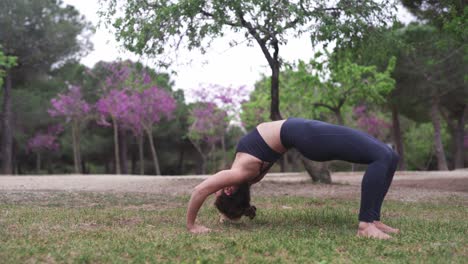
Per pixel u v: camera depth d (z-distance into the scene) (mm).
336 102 20344
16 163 40906
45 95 34406
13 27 27703
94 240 4438
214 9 10242
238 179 5168
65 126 37188
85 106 31375
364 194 4914
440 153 27594
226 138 43938
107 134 39594
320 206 7707
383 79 20469
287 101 24766
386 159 4918
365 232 4855
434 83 25500
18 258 3660
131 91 30562
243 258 3764
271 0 10281
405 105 28203
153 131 39969
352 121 35062
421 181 14367
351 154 4996
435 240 4629
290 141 5145
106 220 5809
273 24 10305
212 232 4984
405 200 8734
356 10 10883
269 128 5266
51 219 5801
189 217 5113
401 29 24328
